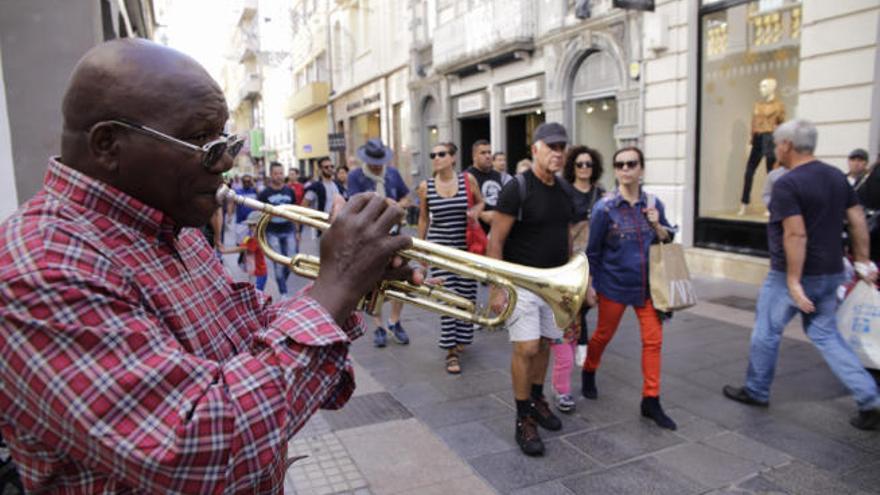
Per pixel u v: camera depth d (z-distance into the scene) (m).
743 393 3.85
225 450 0.85
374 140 6.55
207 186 1.04
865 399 3.38
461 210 4.82
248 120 51.19
